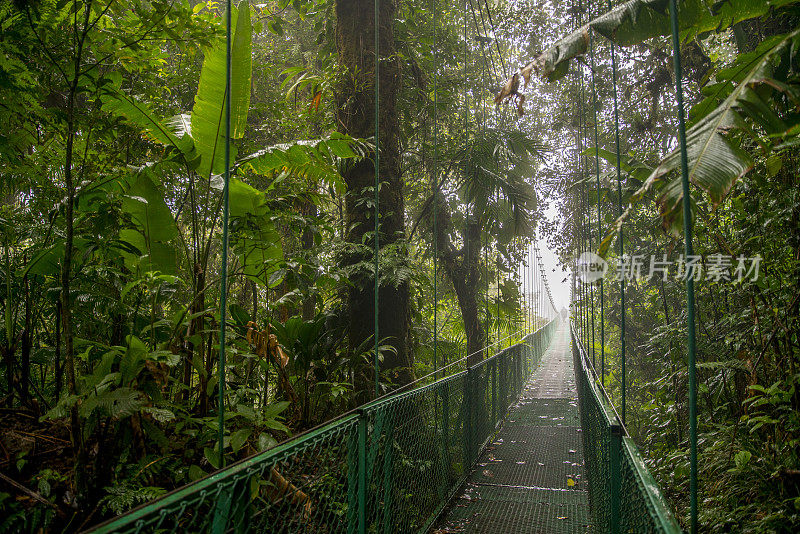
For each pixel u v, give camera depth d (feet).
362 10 13.89
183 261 10.49
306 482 5.54
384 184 13.48
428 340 18.61
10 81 6.93
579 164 24.63
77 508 5.85
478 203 19.33
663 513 3.71
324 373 10.71
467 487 13.09
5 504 5.49
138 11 6.98
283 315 11.56
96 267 8.26
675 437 11.37
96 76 7.82
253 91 14.87
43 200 8.21
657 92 17.62
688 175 4.49
